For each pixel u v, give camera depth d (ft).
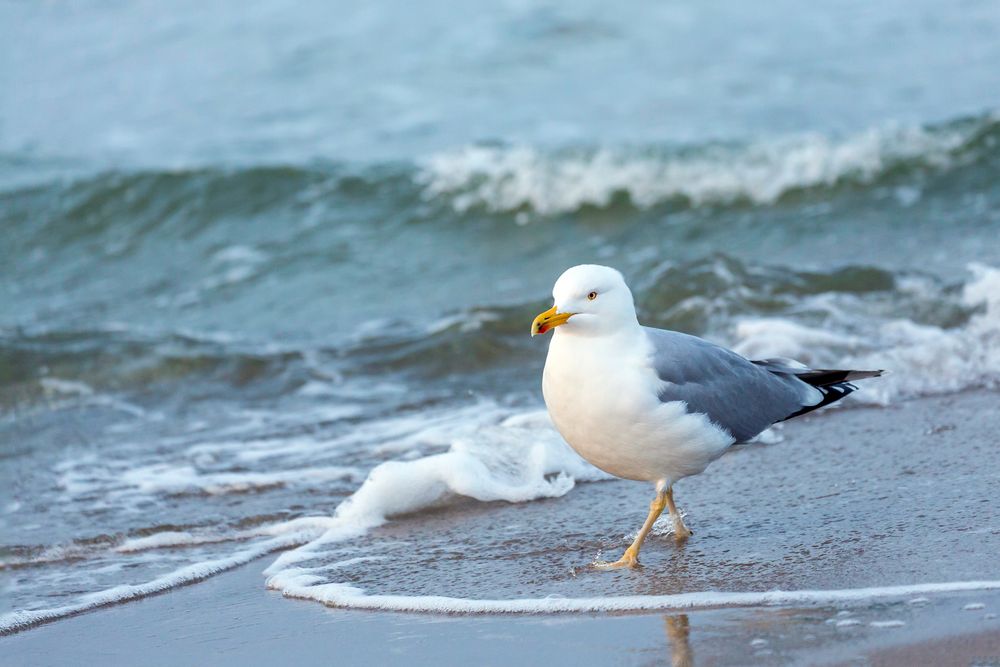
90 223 68.28
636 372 24.06
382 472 30.55
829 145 65.46
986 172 62.34
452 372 44.39
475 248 62.85
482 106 82.69
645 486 30.73
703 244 59.47
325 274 60.13
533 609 22.80
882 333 41.78
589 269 24.25
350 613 23.80
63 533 30.53
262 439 38.11
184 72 95.14
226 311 56.03
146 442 38.75
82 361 46.85
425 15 100.68
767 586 22.62
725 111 77.05
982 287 43.88
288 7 106.42
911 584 21.86
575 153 67.97
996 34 86.58
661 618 21.70
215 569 27.43
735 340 42.29
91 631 24.18
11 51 102.78
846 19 93.50
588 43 92.94
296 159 73.77
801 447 32.27
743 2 99.25
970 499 26.43
